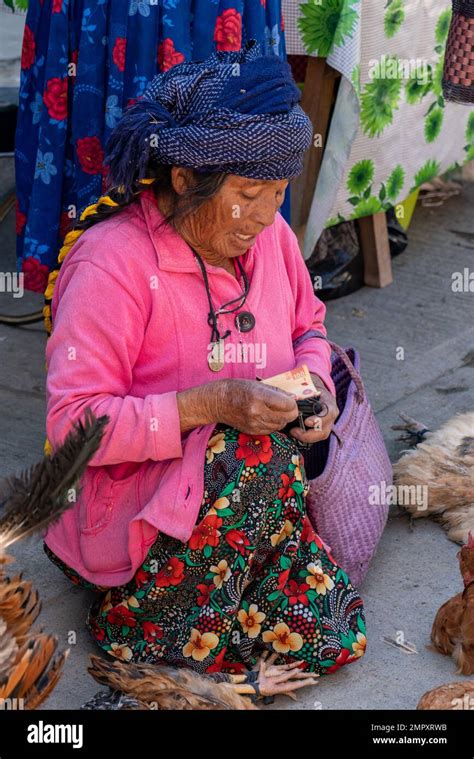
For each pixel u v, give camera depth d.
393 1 4.05
